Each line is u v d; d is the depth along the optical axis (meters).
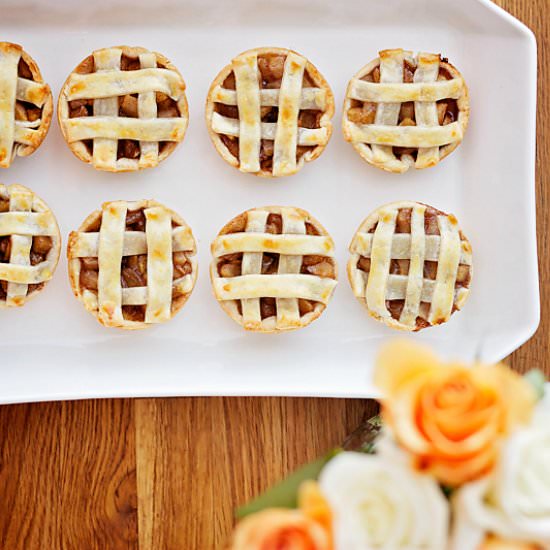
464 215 0.80
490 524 0.53
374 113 0.78
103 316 0.76
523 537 0.52
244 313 0.77
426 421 0.54
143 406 0.79
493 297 0.79
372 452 0.66
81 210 0.79
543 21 0.80
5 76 0.75
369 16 0.79
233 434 0.79
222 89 0.77
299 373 0.79
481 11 0.77
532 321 0.77
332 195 0.80
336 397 0.77
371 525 0.54
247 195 0.79
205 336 0.79
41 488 0.79
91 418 0.79
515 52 0.77
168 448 0.79
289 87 0.77
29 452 0.79
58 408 0.79
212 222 0.79
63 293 0.79
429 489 0.54
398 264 0.78
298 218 0.77
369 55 0.80
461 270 0.78
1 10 0.78
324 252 0.77
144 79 0.76
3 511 0.79
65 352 0.79
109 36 0.79
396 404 0.55
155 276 0.76
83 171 0.79
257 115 0.77
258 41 0.79
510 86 0.78
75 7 0.78
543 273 0.80
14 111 0.76
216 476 0.79
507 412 0.54
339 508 0.54
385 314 0.77
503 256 0.79
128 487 0.79
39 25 0.78
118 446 0.79
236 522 0.79
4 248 0.76
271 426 0.79
